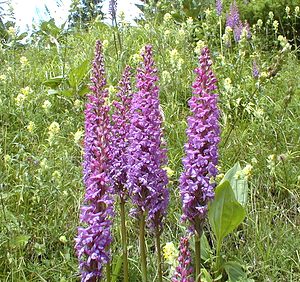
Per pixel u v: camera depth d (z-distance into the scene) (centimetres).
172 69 60
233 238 40
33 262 38
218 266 36
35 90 61
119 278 36
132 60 64
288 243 39
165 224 41
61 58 68
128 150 29
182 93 58
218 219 34
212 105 27
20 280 35
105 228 24
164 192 29
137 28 79
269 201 43
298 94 59
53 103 57
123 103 30
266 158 47
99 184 24
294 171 46
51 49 75
